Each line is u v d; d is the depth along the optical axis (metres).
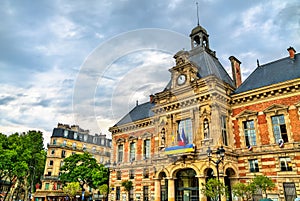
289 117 23.11
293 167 21.80
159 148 27.55
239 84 32.00
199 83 25.39
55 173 55.16
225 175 22.77
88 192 52.31
